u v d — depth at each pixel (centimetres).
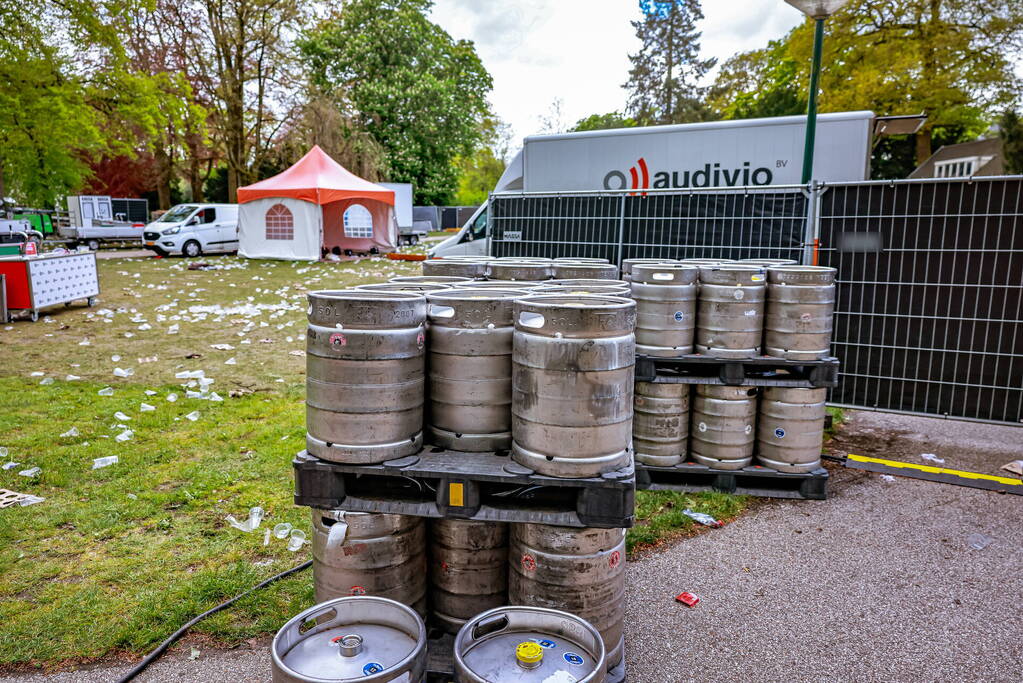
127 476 460
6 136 2497
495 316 260
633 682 266
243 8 2939
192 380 722
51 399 637
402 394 253
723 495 450
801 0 547
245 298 1325
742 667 275
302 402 644
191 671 269
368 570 258
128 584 328
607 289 318
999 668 274
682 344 446
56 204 3466
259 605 311
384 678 185
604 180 1080
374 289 310
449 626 277
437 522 273
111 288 1434
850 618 310
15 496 423
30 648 279
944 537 390
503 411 265
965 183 523
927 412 557
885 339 563
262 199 2152
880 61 2536
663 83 4806
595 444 239
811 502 442
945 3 2450
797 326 426
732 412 445
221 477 459
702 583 341
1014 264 517
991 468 505
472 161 6134
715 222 627
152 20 2878
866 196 557
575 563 247
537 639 217
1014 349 523
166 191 3906
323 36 3934
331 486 255
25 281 1024
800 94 2983
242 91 3091
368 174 3559
